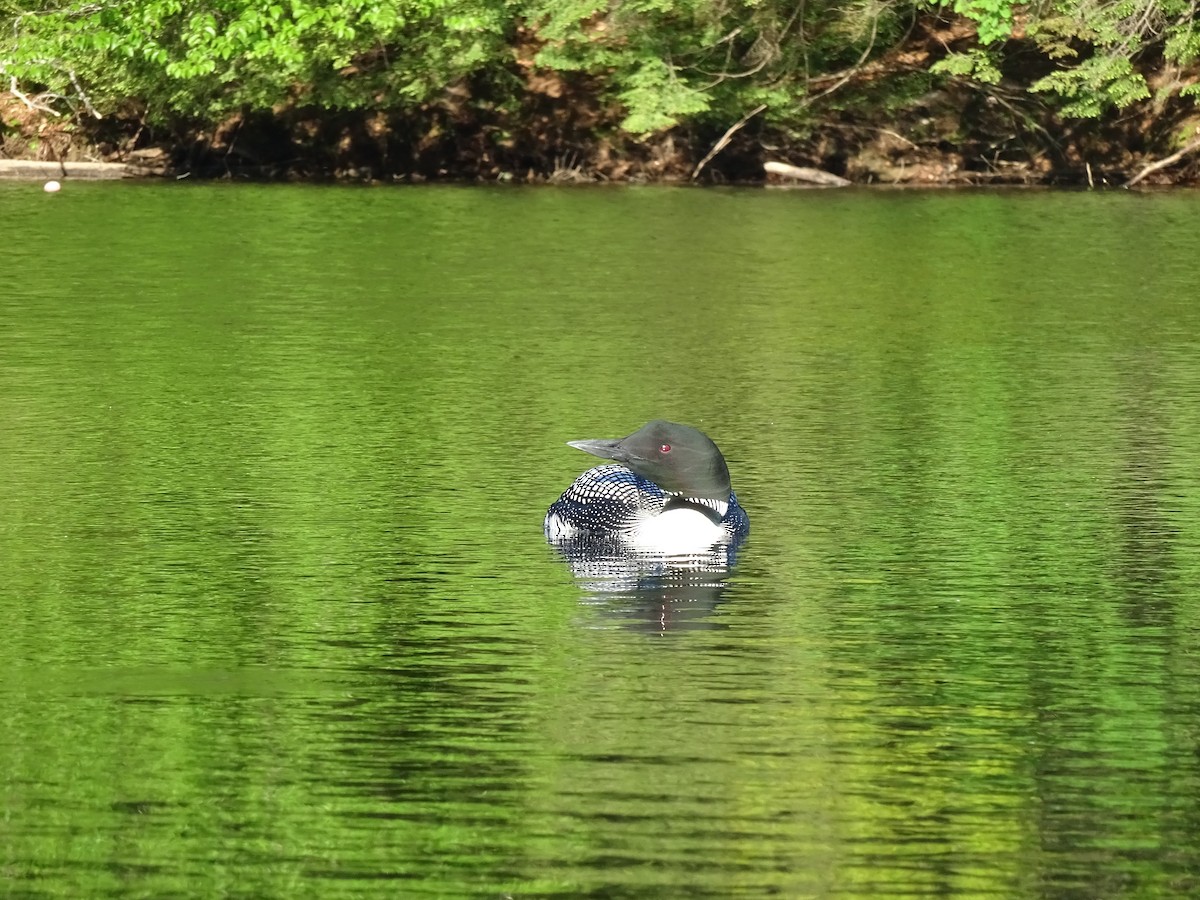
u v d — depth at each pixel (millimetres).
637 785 13797
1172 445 27625
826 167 77938
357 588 19484
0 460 26125
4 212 60938
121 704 15625
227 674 16484
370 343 37031
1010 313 42344
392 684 16172
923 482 25016
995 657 17141
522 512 23078
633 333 38812
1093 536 22031
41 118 77438
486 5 73250
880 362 35438
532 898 11984
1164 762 14320
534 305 42875
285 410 30016
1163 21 74438
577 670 16594
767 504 23672
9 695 15867
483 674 16484
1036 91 78375
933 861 12531
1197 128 76625
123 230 56625
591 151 77375
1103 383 33188
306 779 13883
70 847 12742
